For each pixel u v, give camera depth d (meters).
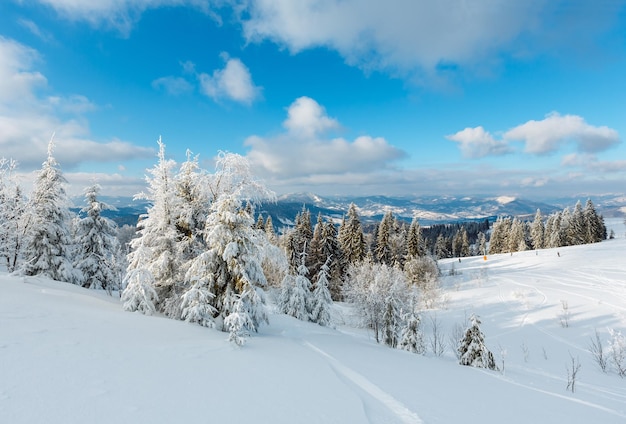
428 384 8.58
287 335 15.40
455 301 43.19
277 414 4.85
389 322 25.44
